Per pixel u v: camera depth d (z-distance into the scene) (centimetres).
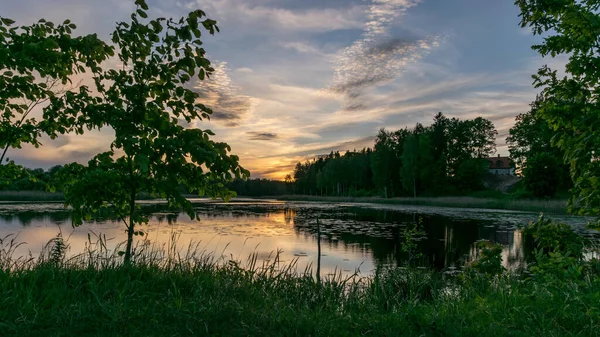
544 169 4812
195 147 423
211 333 312
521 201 3994
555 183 4747
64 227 1542
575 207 580
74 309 328
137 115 453
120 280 402
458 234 1662
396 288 658
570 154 555
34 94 495
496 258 649
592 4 593
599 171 534
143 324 314
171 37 447
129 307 342
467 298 517
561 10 587
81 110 475
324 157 13012
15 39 458
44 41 437
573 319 372
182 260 604
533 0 590
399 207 4156
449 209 3716
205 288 429
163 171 461
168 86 457
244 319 342
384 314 411
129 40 454
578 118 561
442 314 382
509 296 449
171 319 328
